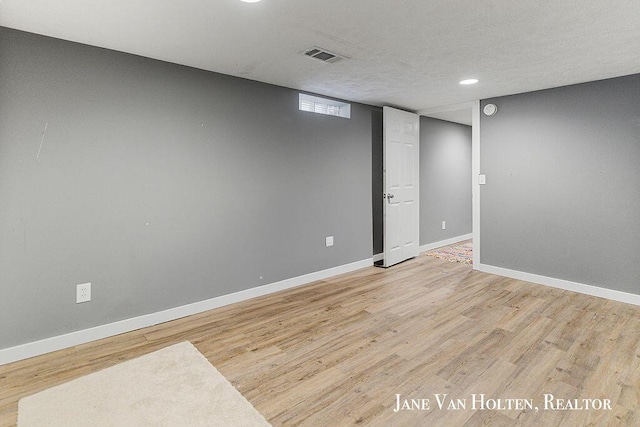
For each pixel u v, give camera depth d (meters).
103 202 2.50
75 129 2.37
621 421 1.66
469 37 2.29
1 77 2.12
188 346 2.41
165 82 2.75
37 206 2.26
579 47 2.46
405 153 4.72
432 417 1.71
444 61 2.75
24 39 2.18
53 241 2.32
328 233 4.03
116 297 2.58
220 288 3.14
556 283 3.64
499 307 3.09
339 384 1.97
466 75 3.13
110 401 1.81
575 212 3.48
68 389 1.92
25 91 2.19
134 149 2.62
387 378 2.03
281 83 3.38
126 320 2.63
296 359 2.24
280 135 3.51
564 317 2.87
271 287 3.51
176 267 2.87
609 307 3.07
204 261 3.03
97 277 2.50
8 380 2.00
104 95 2.47
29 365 2.16
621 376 2.02
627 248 3.17
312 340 2.50
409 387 1.94
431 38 2.30
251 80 3.26
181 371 2.10
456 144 5.98
